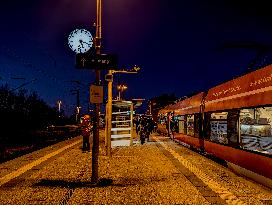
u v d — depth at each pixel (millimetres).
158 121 48719
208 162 15859
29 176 11984
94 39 10906
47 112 58938
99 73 10430
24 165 14945
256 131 10586
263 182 10180
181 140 25703
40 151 21734
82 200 8469
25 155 19250
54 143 29969
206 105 17797
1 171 13242
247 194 9164
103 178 11445
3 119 38875
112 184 10469
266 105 9820
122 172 12758
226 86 14383
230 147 13109
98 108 10516
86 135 21141
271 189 9742
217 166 14492
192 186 10188
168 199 8586
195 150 21156
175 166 14391
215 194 9141
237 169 12469
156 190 9625
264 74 10375
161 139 34250
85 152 20672
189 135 22234
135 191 9492
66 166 14445
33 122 49844
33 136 34562
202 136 18516
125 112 23188
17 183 10672
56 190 9609
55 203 8164
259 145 10367
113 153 19984
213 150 15828
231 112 13148
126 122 23188
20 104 48812
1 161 16281
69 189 9734
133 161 16078
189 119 22734
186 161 16156
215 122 15703
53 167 14203
